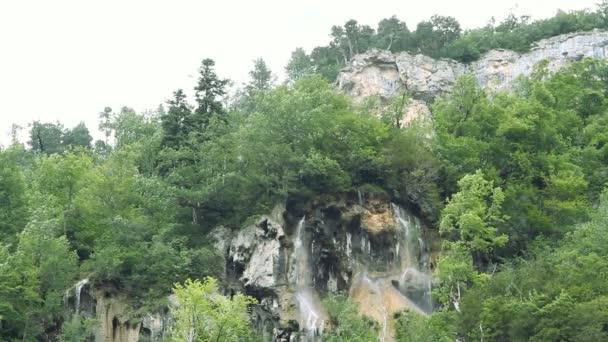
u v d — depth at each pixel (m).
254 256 74.50
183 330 58.28
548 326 54.88
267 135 80.88
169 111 87.19
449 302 66.12
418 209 83.25
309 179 80.56
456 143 84.75
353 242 80.38
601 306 54.56
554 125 89.25
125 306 69.62
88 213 76.00
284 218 77.94
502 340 57.88
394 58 127.31
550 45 134.50
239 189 79.44
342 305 69.81
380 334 71.75
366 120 86.88
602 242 65.00
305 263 76.88
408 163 84.56
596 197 82.44
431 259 80.25
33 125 123.81
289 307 72.38
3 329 64.31
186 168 79.75
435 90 121.19
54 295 64.94
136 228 73.00
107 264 69.75
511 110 88.12
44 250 66.31
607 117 93.88
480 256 75.69
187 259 71.19
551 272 61.41
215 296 70.62
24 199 75.00
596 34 134.50
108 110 114.06
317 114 83.56
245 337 65.06
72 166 78.94
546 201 78.12
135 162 85.00
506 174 84.56
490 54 134.12
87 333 65.88
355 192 82.31
